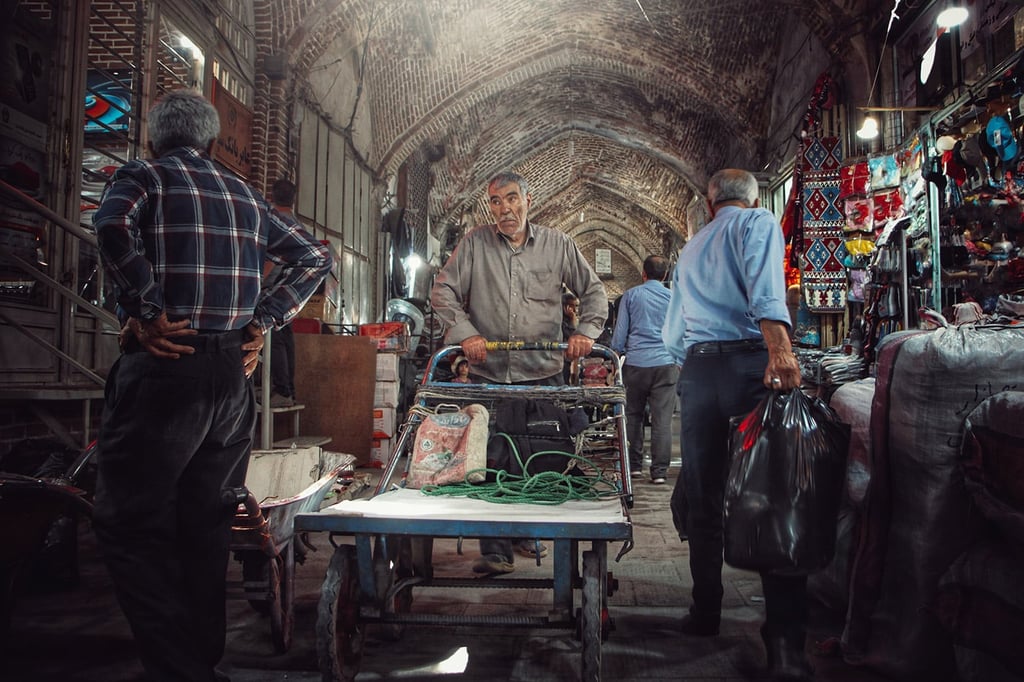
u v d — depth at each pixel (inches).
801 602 89.8
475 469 100.7
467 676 91.8
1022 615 70.9
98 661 95.6
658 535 174.7
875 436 95.3
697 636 106.9
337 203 487.5
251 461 128.2
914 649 86.8
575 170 1037.2
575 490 98.9
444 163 776.3
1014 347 85.4
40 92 196.2
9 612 96.5
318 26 382.9
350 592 84.7
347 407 276.2
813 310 351.6
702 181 778.2
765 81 561.0
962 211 196.7
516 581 97.1
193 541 81.8
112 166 253.1
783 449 86.5
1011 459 76.4
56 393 164.9
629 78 658.8
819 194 362.0
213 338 81.0
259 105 378.0
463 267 133.7
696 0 520.4
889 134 331.3
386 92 569.9
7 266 181.3
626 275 1466.5
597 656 77.3
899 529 91.0
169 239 79.4
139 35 253.3
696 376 104.8
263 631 109.3
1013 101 198.7
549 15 572.1
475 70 598.9
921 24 310.7
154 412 77.4
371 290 576.1
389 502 89.7
